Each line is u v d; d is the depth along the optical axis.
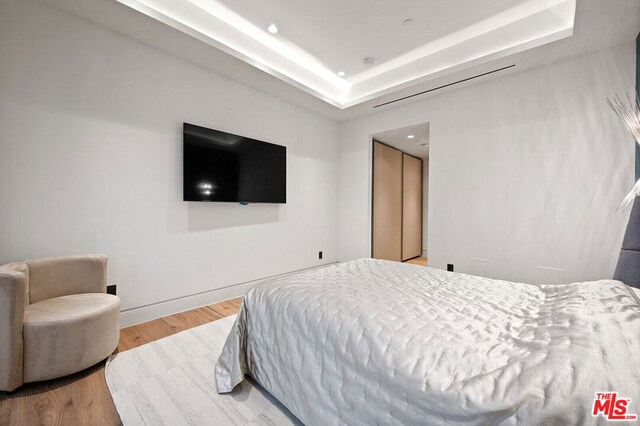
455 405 0.73
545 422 0.62
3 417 1.32
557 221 2.62
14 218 1.85
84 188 2.12
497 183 2.94
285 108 3.62
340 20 2.46
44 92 1.95
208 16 2.42
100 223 2.19
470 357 0.85
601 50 2.39
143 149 2.41
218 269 2.96
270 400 1.46
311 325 1.21
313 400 1.15
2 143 1.81
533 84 2.71
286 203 3.67
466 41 2.74
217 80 2.90
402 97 3.42
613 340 0.77
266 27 2.58
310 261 4.04
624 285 1.24
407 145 4.70
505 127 2.88
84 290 1.96
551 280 2.65
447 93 3.28
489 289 1.50
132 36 2.30
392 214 4.82
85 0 1.90
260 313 1.50
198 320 2.46
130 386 1.55
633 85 2.26
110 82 2.23
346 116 4.17
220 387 1.49
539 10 2.33
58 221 2.01
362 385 0.98
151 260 2.47
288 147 3.68
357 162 4.23
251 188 3.19
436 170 3.37
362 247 4.20
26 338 1.49
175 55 2.58
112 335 1.82
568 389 0.64
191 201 2.71
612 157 2.36
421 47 2.86
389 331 1.01
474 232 3.10
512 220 2.86
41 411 1.36
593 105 2.43
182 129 2.65
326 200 4.26
